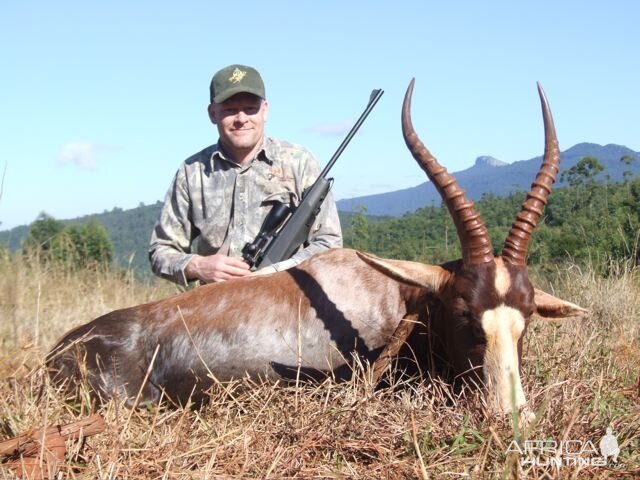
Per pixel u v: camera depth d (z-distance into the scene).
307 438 3.73
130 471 3.45
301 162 6.22
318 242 5.84
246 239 6.06
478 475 3.31
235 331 4.84
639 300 7.69
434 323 4.55
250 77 6.04
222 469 3.52
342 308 4.81
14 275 8.06
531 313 4.08
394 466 3.45
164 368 4.91
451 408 4.01
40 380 4.51
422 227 15.70
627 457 3.54
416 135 4.34
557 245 12.34
